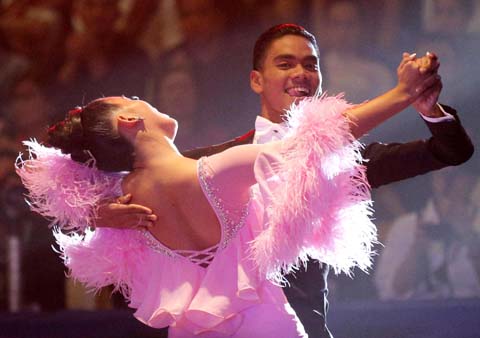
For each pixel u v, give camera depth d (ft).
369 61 73.56
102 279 29.50
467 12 73.82
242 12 74.95
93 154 28.12
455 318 44.37
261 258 25.75
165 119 28.32
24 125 72.69
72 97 75.61
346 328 44.80
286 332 26.99
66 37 76.43
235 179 26.50
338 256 27.04
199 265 27.55
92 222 28.45
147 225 27.40
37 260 56.44
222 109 73.31
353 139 25.41
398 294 57.88
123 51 75.97
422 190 61.93
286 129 33.65
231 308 26.66
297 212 25.13
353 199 26.12
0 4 78.13
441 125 28.19
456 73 73.05
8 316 45.60
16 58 75.87
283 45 34.42
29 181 29.14
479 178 62.69
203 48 74.54
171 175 27.30
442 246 59.67
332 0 74.13
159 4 75.82
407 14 73.82
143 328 44.19
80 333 44.93
